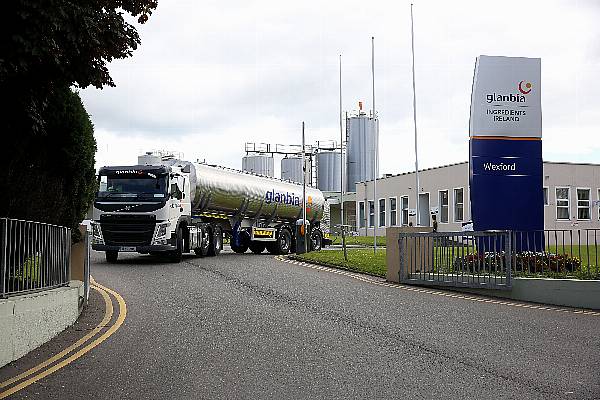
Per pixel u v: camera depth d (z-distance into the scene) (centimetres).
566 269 1351
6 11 721
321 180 5794
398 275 1628
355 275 1814
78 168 1323
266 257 2584
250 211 2864
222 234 2728
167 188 2153
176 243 2186
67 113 1276
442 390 627
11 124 927
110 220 2136
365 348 824
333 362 747
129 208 2127
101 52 859
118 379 673
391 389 631
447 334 923
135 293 1385
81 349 827
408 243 1612
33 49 737
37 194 1177
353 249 3300
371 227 5259
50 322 897
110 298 1312
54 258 996
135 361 756
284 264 2186
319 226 3450
